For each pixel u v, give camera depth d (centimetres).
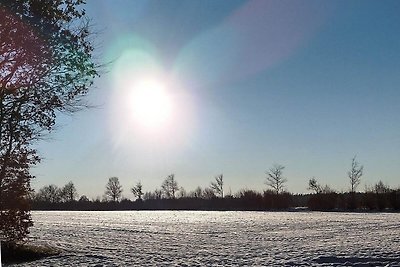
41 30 1900
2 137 2422
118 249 3378
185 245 3666
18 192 2900
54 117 2348
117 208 15838
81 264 2612
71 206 15925
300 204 13675
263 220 7238
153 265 2578
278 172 15038
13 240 2950
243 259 2767
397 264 2427
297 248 3272
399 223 5994
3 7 1800
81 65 2080
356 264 2467
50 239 4222
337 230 4956
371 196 11075
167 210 14625
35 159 2892
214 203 14100
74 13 2019
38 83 2109
